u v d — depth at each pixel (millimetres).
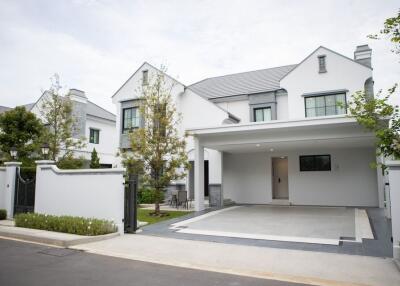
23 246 6824
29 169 11008
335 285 4418
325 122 10211
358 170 13953
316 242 7016
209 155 15047
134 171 11469
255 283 4477
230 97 16344
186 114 15961
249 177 16125
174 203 14766
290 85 14836
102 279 4602
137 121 17047
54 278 4621
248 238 7543
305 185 14859
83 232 7594
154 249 6508
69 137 14742
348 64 13906
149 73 16906
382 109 5336
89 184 8922
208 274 4887
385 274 4832
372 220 9781
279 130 11484
